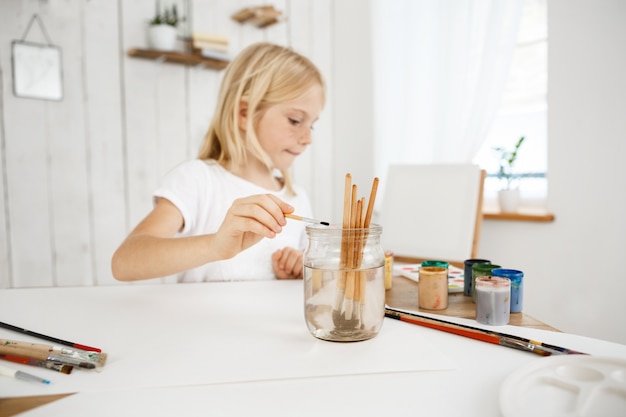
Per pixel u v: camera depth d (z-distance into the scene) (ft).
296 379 1.59
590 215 5.48
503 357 1.80
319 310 1.92
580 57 5.48
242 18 7.65
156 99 7.16
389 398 1.45
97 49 6.68
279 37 8.38
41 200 6.44
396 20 7.59
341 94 8.95
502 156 6.38
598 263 5.44
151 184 7.20
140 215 7.13
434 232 5.48
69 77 6.52
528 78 6.45
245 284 3.09
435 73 7.06
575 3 5.49
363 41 8.36
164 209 3.53
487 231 6.52
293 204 4.35
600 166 5.36
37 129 6.35
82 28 6.56
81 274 6.75
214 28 7.63
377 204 7.93
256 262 3.83
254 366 1.69
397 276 3.51
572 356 1.63
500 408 1.30
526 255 6.11
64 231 6.62
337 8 8.89
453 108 6.70
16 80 6.15
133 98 6.98
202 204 3.85
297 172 8.75
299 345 1.91
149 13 7.01
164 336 2.03
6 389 1.50
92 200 6.78
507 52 5.95
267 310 2.45
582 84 5.47
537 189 6.42
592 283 5.50
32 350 1.72
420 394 1.48
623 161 5.16
